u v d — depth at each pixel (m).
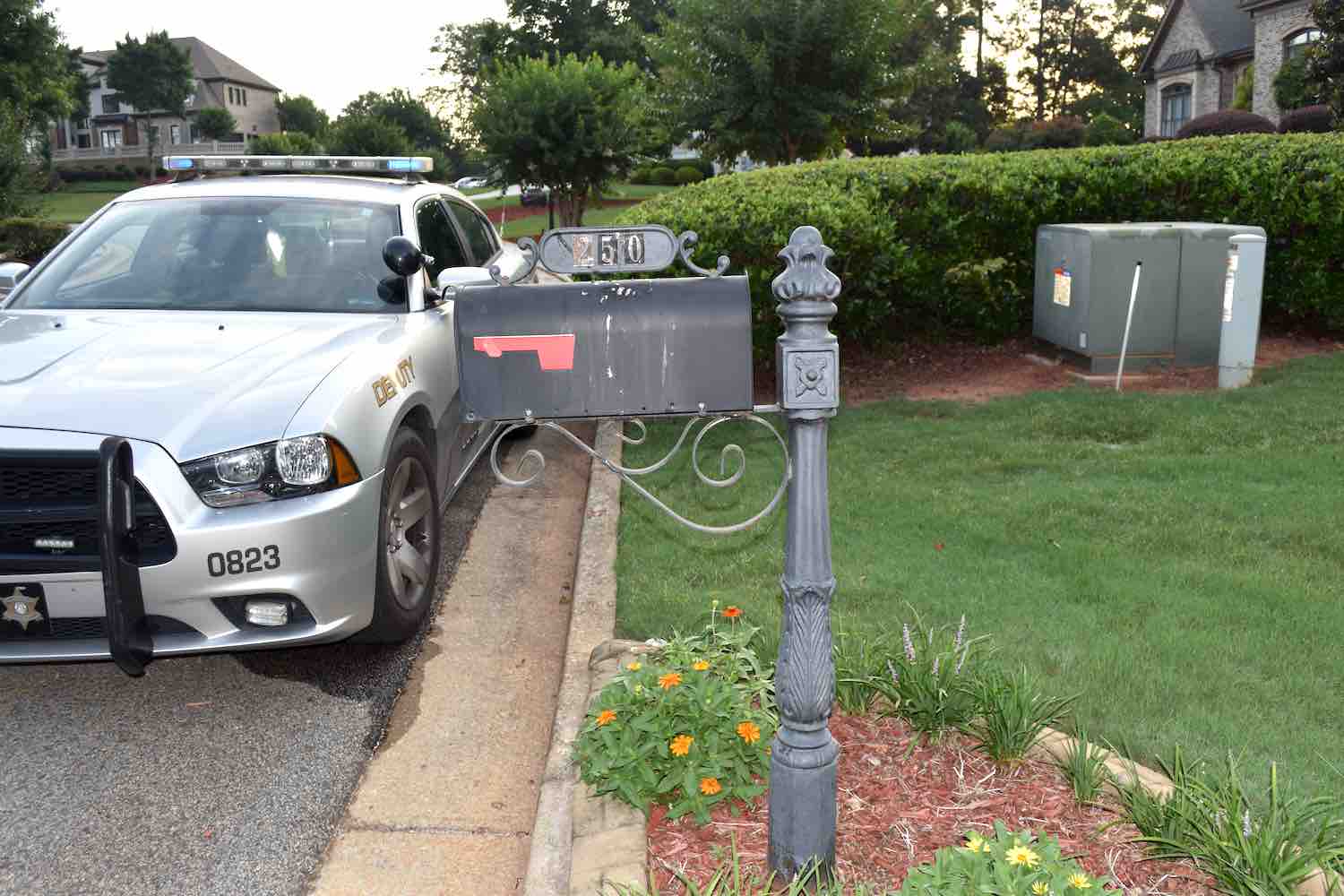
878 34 17.47
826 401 2.47
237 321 4.73
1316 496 5.70
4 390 3.82
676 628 4.29
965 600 4.47
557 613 4.99
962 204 9.33
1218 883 2.63
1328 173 9.13
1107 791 3.03
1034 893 2.33
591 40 65.69
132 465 3.52
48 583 3.56
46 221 29.05
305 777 3.58
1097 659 3.88
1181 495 5.79
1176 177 9.38
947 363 9.53
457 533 6.05
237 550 3.64
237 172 6.21
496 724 3.96
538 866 2.88
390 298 5.12
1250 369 8.21
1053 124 53.44
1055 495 5.83
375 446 4.09
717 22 17.75
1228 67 43.78
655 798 3.08
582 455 7.67
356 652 4.55
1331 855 2.56
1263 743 3.32
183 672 4.36
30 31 48.53
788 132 18.05
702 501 6.00
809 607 2.56
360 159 6.27
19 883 3.02
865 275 8.82
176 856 3.15
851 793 3.06
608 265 2.64
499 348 2.62
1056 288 9.03
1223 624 4.21
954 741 3.32
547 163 22.25
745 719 3.11
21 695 4.16
